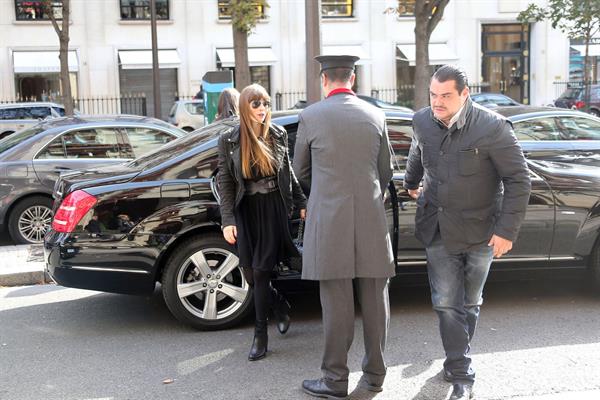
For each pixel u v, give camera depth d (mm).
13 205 8492
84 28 26297
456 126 3834
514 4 29547
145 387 4285
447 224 3930
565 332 5105
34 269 6988
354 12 28344
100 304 6168
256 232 4586
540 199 5418
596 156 8469
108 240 5074
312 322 5496
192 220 5133
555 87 30391
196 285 5250
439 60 28719
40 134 8664
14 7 25719
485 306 5809
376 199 3879
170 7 27047
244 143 4453
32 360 4805
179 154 5324
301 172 3998
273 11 27562
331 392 3980
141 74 27172
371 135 3857
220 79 10641
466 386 3984
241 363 4645
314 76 10172
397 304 5914
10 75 25859
